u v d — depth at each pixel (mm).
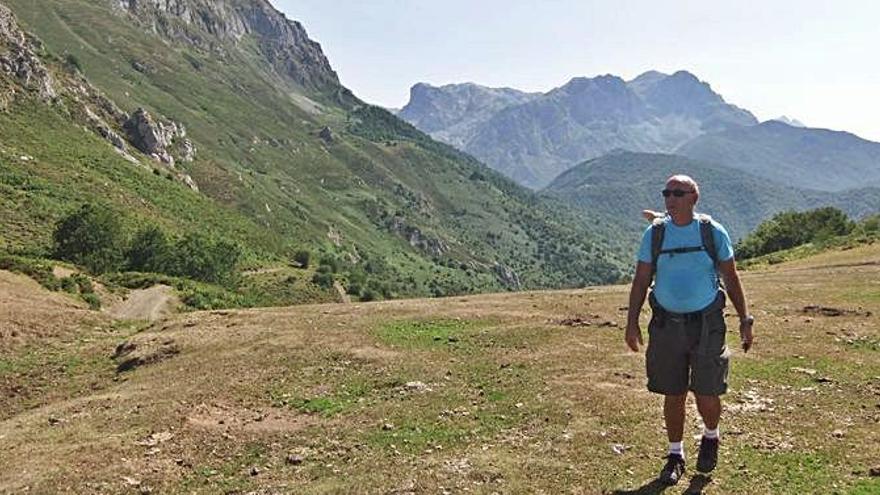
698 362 7320
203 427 11922
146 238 85188
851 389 11430
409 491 8156
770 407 10617
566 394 11820
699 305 7254
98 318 27859
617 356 14914
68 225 78125
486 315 22328
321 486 8664
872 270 31797
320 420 12070
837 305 20797
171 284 61125
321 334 20156
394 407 12195
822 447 8617
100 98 198500
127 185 140750
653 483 7758
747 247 88750
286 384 14859
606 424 10070
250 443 10984
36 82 157750
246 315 25797
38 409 16547
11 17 166750
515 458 8922
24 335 24672
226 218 169625
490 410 11422
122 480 9602
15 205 93562
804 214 85875
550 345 16688
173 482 9562
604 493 7637
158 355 20156
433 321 21672
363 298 136375
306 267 153125
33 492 9367
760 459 8320
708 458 7867
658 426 9828
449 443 9961
